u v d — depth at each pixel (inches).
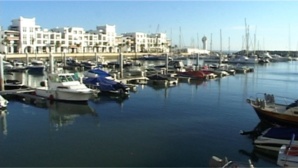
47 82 1818.4
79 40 7519.7
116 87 1968.5
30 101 1722.4
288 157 803.4
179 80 2888.8
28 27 6387.8
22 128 1203.9
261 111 1242.6
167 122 1306.6
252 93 2186.3
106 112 1496.1
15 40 6151.6
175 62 4008.4
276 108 1266.0
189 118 1382.9
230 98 1945.1
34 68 3501.5
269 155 936.3
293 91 2352.4
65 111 1507.1
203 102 1788.9
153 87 2423.7
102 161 874.8
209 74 3120.1
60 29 7401.6
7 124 1261.1
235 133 1151.6
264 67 5083.7
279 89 2456.9
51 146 996.6
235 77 3312.0
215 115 1449.3
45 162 865.5
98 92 1873.8
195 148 989.2
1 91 1809.8
